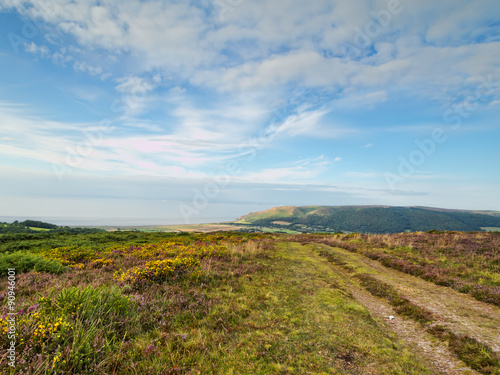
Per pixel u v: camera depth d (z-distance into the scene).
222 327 5.82
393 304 8.59
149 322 5.74
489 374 4.39
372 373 4.39
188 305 6.97
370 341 5.65
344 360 4.76
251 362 4.40
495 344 5.39
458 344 5.47
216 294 8.11
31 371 3.53
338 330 6.09
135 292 7.70
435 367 4.76
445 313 7.47
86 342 4.23
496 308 7.91
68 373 3.64
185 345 4.76
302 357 4.72
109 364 4.01
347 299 8.69
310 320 6.59
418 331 6.55
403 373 4.44
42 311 5.06
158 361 4.22
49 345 4.07
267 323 6.21
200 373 3.98
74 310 5.32
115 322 5.25
